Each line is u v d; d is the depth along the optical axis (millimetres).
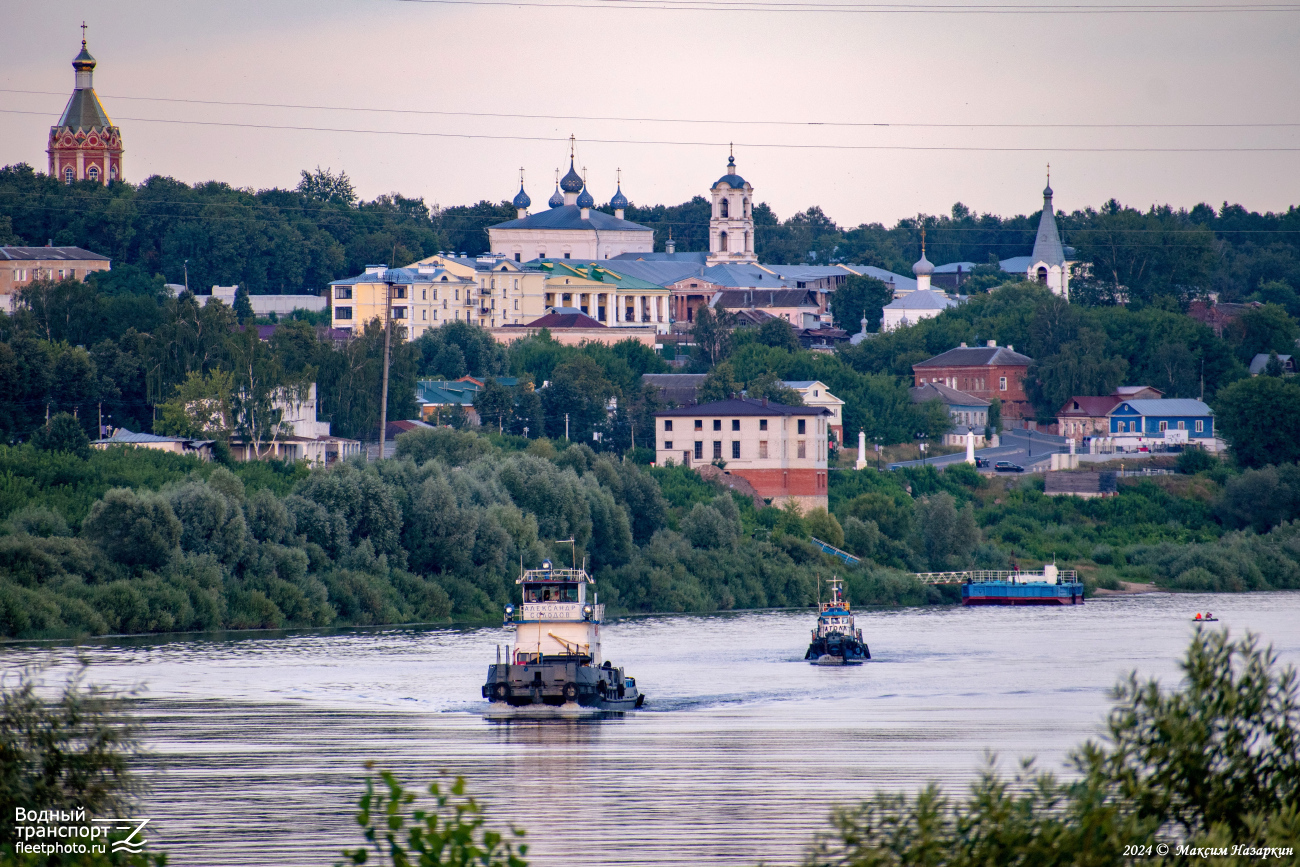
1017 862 112062
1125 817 115375
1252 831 117625
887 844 115500
